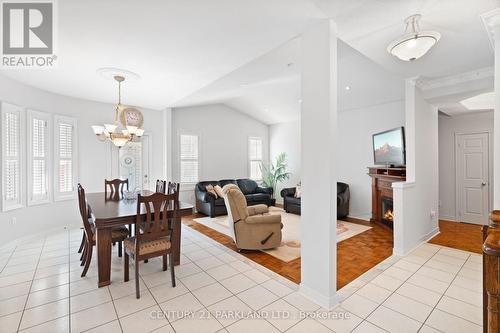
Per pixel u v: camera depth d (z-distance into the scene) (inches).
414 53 85.7
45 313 80.2
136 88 166.1
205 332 71.4
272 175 304.0
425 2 73.9
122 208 115.1
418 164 145.6
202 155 270.2
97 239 97.9
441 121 218.2
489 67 124.2
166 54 112.6
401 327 73.0
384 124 204.5
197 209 252.8
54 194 175.5
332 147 83.6
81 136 192.9
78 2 74.4
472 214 202.8
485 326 45.9
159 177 238.7
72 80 148.2
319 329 72.4
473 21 84.8
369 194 214.4
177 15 81.5
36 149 163.9
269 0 73.3
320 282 85.7
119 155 214.2
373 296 90.0
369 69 156.6
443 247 142.1
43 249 140.3
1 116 139.6
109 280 99.7
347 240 156.0
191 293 93.0
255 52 111.3
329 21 83.4
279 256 130.9
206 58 117.6
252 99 251.8
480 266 115.5
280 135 312.8
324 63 84.3
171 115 243.8
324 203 84.4
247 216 136.8
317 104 86.8
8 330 71.9
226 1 73.7
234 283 100.9
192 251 139.3
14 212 148.3
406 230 133.1
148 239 96.3
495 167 72.0
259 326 74.0
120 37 96.5
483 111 195.2
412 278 103.8
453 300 87.2
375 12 79.4
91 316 78.7
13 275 107.7
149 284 100.3
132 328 73.0
